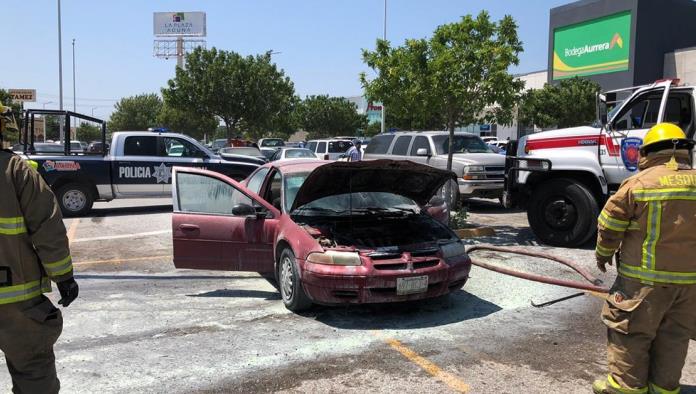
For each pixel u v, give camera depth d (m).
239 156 14.76
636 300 3.17
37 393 2.95
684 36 36.03
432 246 5.49
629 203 3.17
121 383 3.95
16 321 2.83
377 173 5.88
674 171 3.11
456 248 5.61
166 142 13.31
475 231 9.42
